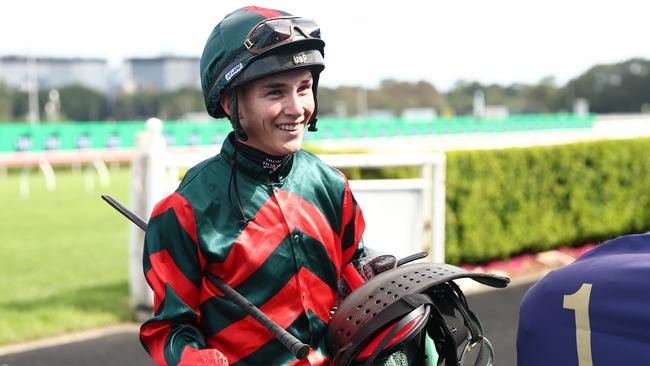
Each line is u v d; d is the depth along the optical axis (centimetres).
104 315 511
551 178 668
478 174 618
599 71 5759
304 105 169
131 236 502
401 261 198
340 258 185
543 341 180
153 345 167
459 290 182
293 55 164
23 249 806
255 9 170
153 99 5862
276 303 170
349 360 168
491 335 450
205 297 169
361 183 495
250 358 167
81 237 888
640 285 162
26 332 475
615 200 714
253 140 170
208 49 169
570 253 686
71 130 1852
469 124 2578
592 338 170
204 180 170
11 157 1697
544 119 2811
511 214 641
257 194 171
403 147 650
